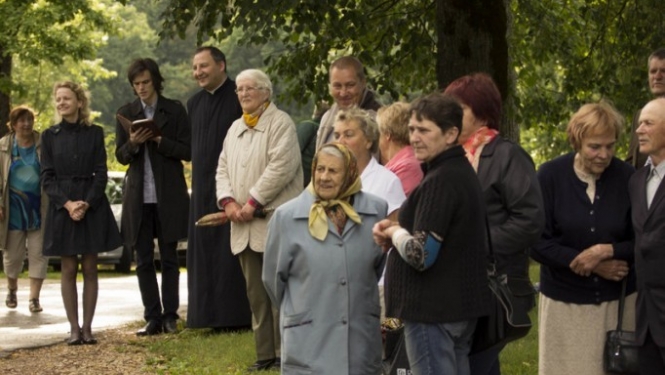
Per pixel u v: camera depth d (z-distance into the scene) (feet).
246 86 49.98
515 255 32.19
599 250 33.83
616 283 34.32
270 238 33.76
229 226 55.88
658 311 32.35
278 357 48.70
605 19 84.79
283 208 33.73
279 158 49.29
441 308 29.48
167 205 58.49
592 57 89.71
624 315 34.50
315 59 80.43
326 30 73.72
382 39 81.35
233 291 56.03
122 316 67.41
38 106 196.65
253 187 49.26
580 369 34.32
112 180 112.88
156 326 58.70
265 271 33.99
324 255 33.19
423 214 29.48
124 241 59.21
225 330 57.26
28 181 69.92
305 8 65.51
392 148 37.42
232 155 50.67
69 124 56.49
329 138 46.65
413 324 29.99
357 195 33.83
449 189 29.53
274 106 50.65
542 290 35.12
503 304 30.58
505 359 47.39
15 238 70.74
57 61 130.82
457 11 64.54
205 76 55.72
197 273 56.44
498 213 32.17
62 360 52.29
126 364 50.90
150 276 58.90
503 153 32.22
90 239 55.93
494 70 64.44
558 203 34.55
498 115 33.04
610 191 34.45
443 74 65.05
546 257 34.24
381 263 33.78
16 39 128.67
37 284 70.38
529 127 99.60
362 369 33.32
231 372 47.96
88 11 131.64
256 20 62.90
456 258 29.63
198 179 56.08
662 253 32.27
